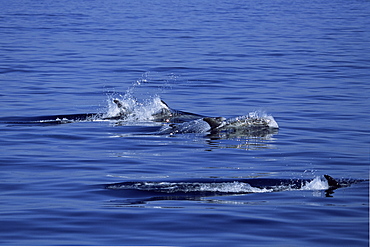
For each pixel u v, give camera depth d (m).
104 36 111.94
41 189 31.73
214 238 24.95
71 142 42.91
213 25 134.62
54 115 51.78
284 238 25.06
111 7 191.75
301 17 160.38
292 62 83.88
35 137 44.22
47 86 65.62
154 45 100.75
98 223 26.56
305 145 42.41
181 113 52.66
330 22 146.25
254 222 26.78
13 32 116.44
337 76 72.75
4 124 48.28
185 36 113.00
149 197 30.28
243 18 154.12
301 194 30.97
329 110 54.16
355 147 41.78
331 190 31.77
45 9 179.50
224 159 38.56
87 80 69.94
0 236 25.09
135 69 77.75
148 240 24.72
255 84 67.62
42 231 25.64
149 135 45.38
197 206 28.83
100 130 46.84
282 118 51.12
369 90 63.97
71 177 34.03
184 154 39.75
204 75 73.44
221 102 58.09
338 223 26.78
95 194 30.78
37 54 89.25
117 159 38.28
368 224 26.69
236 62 83.62
